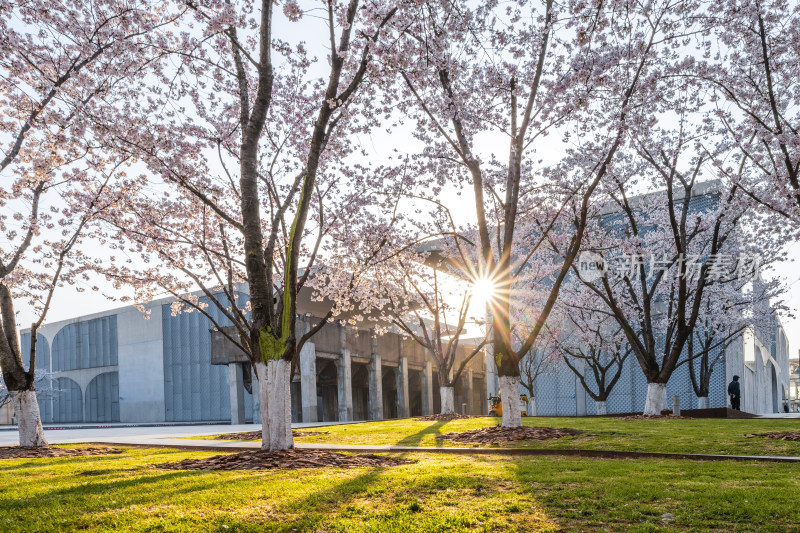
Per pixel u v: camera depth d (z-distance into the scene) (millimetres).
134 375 63281
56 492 8922
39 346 77188
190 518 6715
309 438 20203
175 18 13781
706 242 28406
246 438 21766
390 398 61688
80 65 13953
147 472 11180
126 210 16859
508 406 17156
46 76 14602
